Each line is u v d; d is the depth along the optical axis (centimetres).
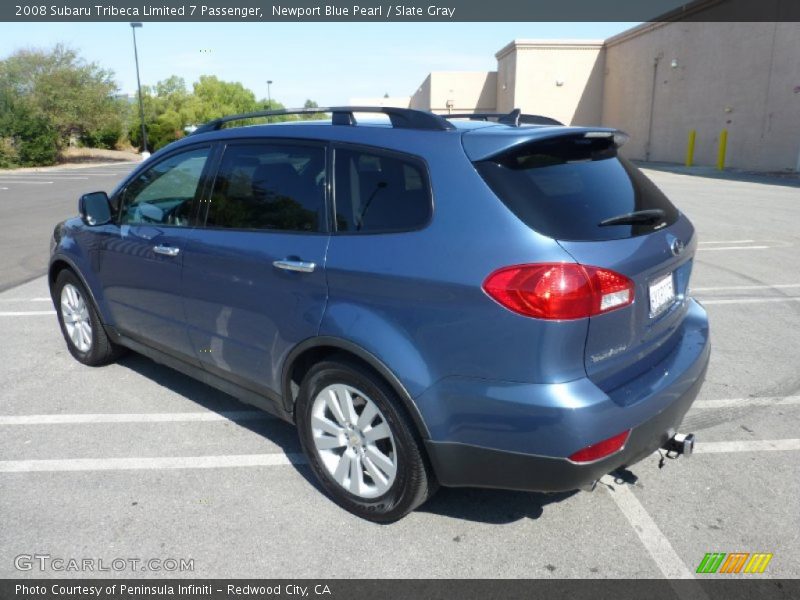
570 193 261
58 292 496
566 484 243
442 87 4109
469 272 244
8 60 3538
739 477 331
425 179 266
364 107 309
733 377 454
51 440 376
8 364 495
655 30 2822
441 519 302
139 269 396
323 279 286
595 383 247
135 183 414
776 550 278
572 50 3397
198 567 271
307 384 305
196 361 374
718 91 2359
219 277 337
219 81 6700
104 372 478
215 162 356
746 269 769
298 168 313
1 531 294
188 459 356
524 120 350
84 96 3594
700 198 1420
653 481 329
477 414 248
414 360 259
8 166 3388
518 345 237
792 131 1991
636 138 3073
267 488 328
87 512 308
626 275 249
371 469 291
